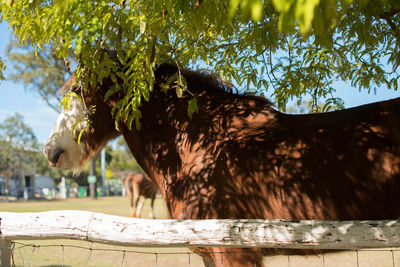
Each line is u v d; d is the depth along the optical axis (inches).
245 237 62.1
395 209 67.6
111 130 103.8
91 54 68.9
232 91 98.7
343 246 58.7
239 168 78.2
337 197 70.5
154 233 65.4
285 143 78.1
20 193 1456.7
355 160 70.9
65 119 100.6
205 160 82.5
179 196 83.1
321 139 75.9
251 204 75.7
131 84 72.1
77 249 253.8
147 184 537.6
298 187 73.1
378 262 197.3
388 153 69.0
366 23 67.5
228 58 112.9
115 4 64.6
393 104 74.0
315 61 114.1
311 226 60.3
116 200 1159.6
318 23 35.1
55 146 100.2
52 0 68.2
